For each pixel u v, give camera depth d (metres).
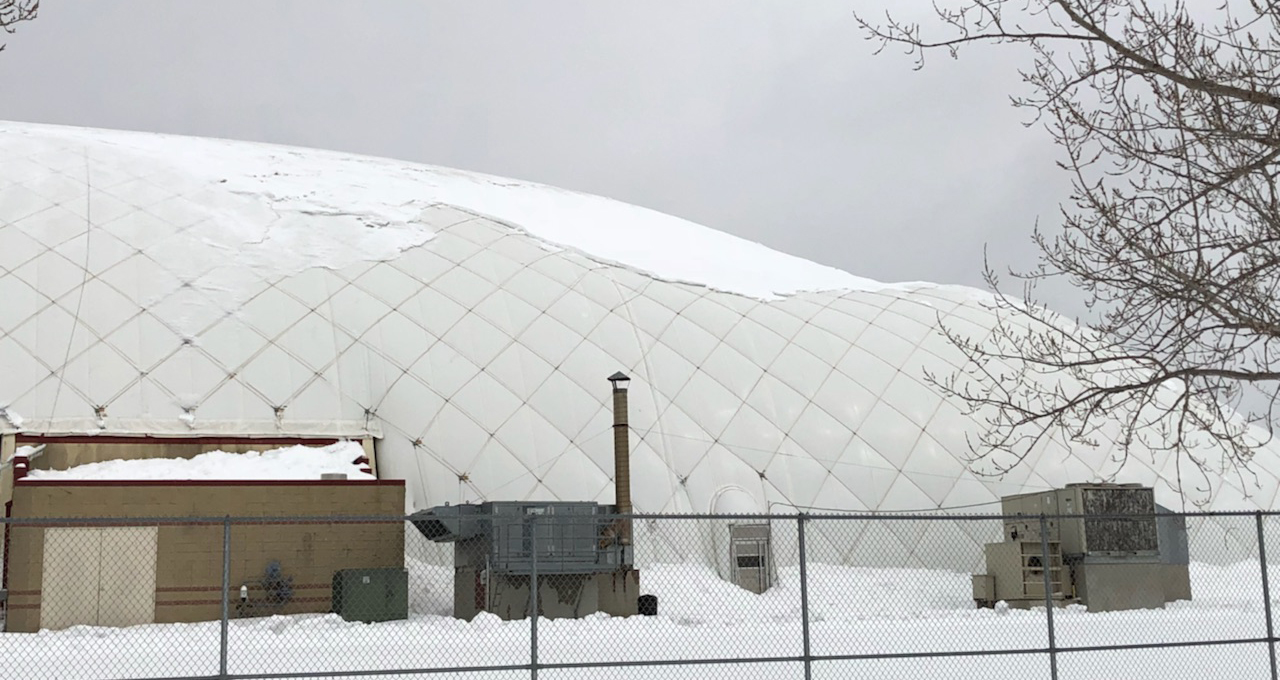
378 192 37.97
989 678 17.03
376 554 24.91
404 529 25.59
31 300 29.89
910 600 27.31
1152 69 13.16
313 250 33.78
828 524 30.53
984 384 33.19
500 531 23.39
